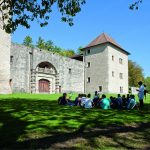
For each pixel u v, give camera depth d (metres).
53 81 54.53
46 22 13.15
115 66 61.84
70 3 13.11
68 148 7.64
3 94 35.12
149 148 8.05
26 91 47.41
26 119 12.05
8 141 8.02
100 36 63.22
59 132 9.54
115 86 61.22
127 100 19.03
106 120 12.52
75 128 10.30
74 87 59.91
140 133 9.95
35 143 7.90
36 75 49.97
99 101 19.41
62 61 56.88
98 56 61.31
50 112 14.88
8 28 12.89
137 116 14.48
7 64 37.84
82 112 15.57
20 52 46.62
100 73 60.31
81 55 65.38
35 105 19.14
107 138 8.98
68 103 20.62
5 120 11.72
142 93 19.03
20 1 12.68
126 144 8.39
